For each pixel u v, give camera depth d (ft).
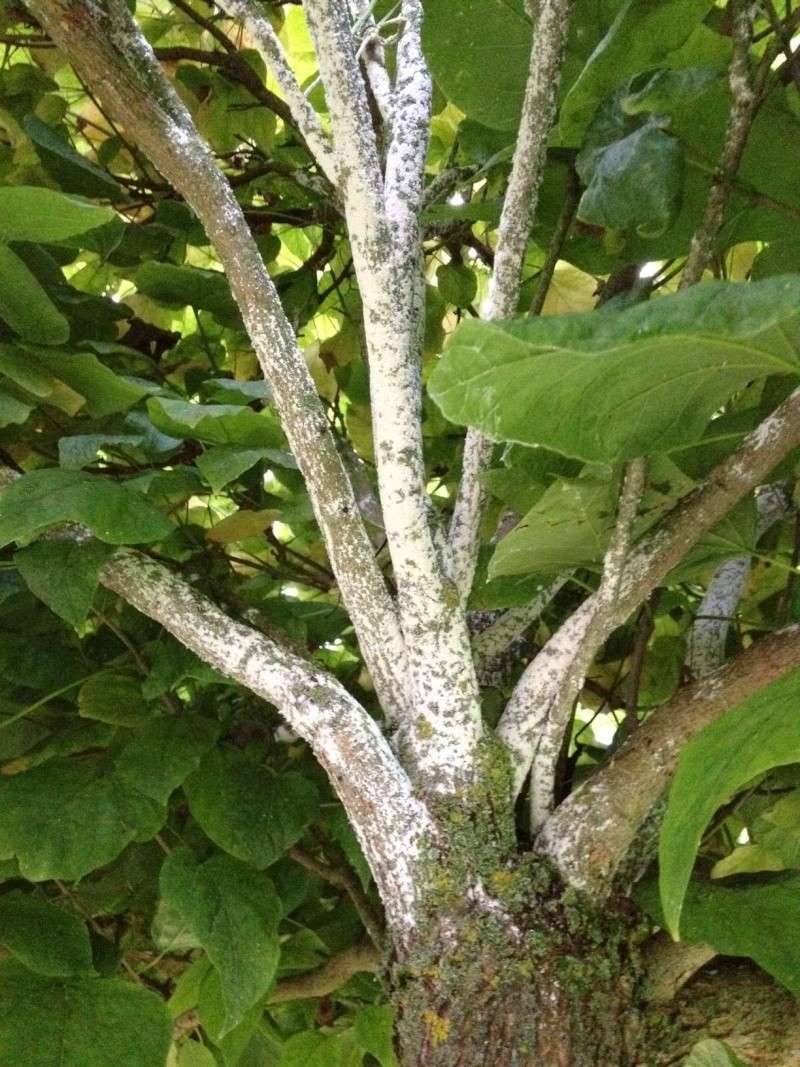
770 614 5.70
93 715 4.55
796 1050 3.54
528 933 3.26
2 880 4.67
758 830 4.69
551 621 5.15
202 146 3.58
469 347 2.45
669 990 3.54
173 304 5.29
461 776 3.48
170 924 4.68
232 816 4.24
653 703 5.84
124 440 4.05
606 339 2.23
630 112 3.51
